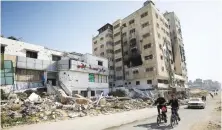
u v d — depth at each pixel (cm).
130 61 4719
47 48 3073
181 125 1080
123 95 3688
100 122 1249
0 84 2280
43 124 1173
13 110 1500
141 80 4344
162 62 4297
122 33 5162
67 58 3192
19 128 1052
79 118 1435
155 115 1652
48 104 1817
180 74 5559
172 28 5881
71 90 2956
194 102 2275
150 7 4369
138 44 4544
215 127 1010
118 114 1709
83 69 3228
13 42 2573
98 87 3572
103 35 5609
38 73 2806
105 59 4016
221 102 3275
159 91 3956
